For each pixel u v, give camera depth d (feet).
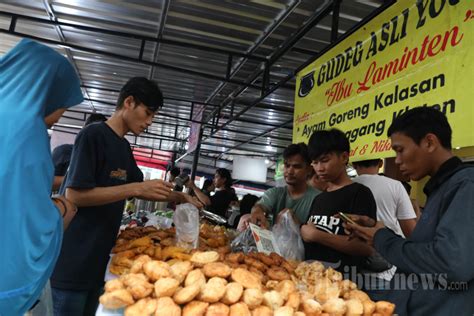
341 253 4.98
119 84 19.99
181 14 11.37
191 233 4.69
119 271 3.87
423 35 5.29
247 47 13.19
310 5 9.83
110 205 5.51
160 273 3.02
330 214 5.23
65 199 4.03
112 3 11.25
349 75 7.09
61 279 4.97
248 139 30.42
